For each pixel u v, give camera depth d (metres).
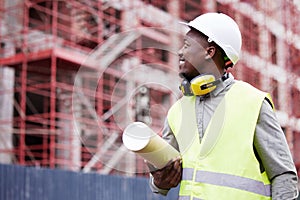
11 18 15.63
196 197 3.64
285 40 19.22
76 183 10.72
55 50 14.22
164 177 3.74
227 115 3.69
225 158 3.63
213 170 3.64
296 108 18.97
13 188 9.55
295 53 19.58
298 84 19.09
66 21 16.12
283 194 3.49
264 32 19.44
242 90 3.75
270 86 18.86
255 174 3.56
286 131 18.53
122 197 11.59
